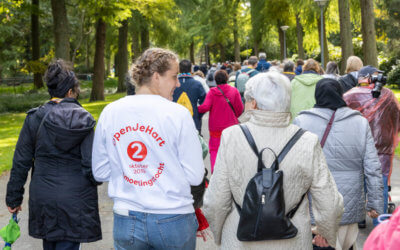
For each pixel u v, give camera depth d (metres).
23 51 48.94
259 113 2.52
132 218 2.48
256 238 2.36
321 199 2.46
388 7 25.48
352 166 3.61
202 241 5.02
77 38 46.12
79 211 3.25
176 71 2.63
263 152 2.47
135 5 21.64
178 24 38.28
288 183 2.44
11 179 3.34
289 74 9.14
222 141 2.56
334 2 25.22
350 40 18.19
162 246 2.48
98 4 20.92
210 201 2.55
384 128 4.74
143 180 2.49
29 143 3.31
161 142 2.49
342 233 3.69
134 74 2.60
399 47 27.38
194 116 7.03
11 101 24.30
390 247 1.53
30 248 4.98
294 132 2.52
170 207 2.46
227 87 6.98
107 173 2.71
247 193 2.40
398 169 8.06
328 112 3.67
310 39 34.44
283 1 35.25
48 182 3.24
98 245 5.03
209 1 51.84
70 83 3.38
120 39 34.56
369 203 3.56
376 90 4.67
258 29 38.31
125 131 2.53
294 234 2.38
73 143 3.20
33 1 27.41
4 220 5.95
